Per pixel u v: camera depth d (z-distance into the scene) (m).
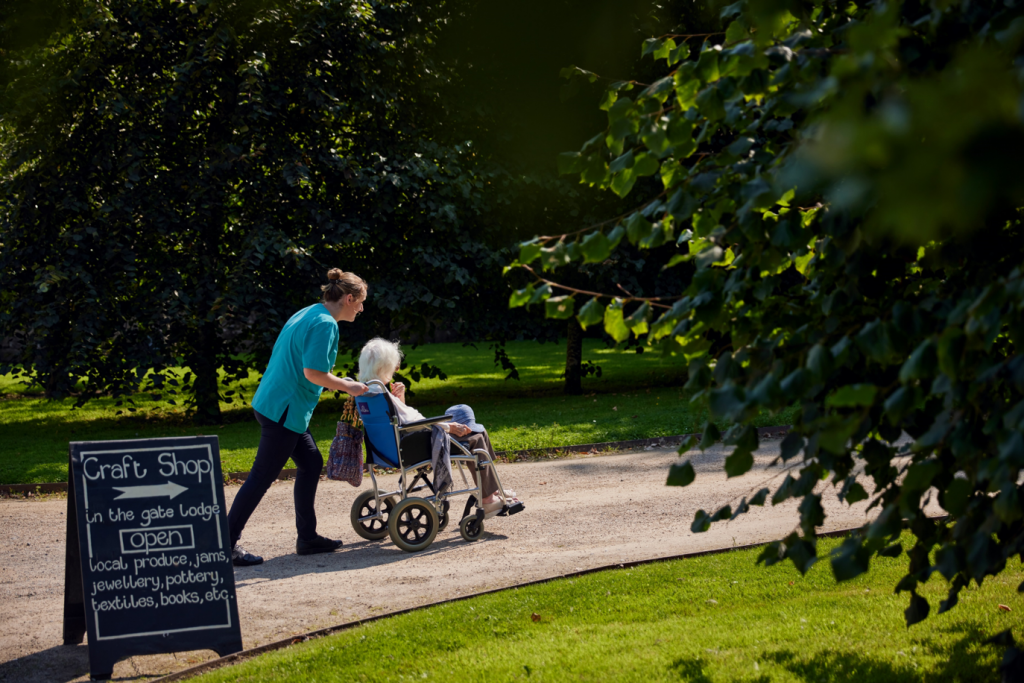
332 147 13.98
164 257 13.10
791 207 2.66
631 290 14.48
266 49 13.33
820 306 2.85
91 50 12.76
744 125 2.71
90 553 4.26
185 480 4.47
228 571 4.46
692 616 4.61
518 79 15.13
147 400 17.39
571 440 10.99
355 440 6.50
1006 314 1.98
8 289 12.84
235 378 14.41
